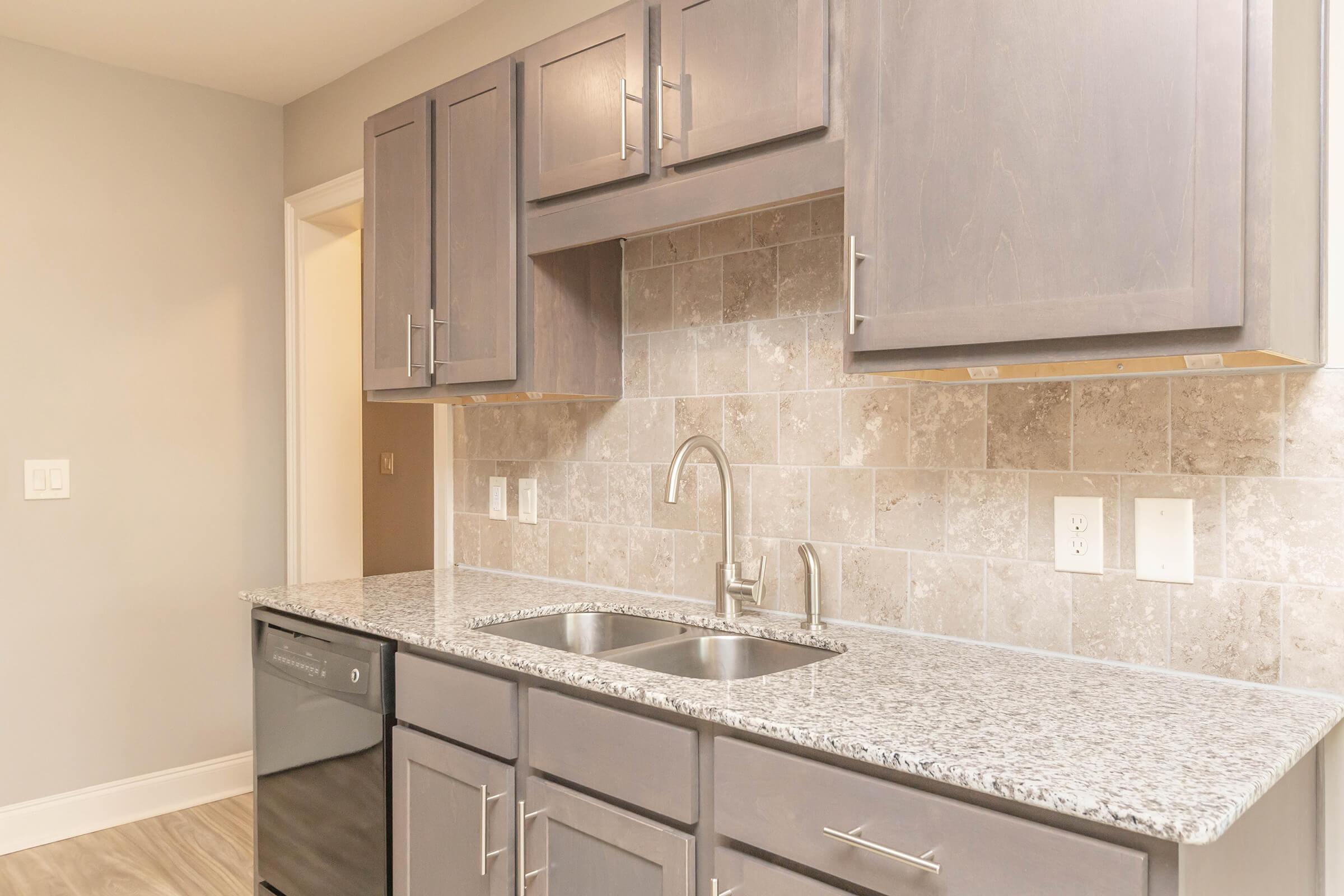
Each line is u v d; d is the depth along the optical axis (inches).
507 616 76.2
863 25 54.7
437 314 85.7
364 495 175.5
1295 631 51.5
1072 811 35.7
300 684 79.3
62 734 112.4
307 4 100.5
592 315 84.7
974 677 54.7
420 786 68.1
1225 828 34.3
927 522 66.5
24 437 109.5
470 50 102.3
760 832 46.9
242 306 127.3
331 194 120.8
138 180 118.3
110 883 100.6
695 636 70.6
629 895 53.7
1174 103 43.5
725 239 79.2
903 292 52.9
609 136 70.5
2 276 108.2
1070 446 59.8
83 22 104.7
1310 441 51.1
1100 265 45.7
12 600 108.8
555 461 94.1
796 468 74.2
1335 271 49.9
